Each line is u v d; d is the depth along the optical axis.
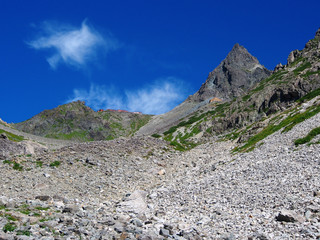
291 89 113.62
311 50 184.75
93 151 54.28
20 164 43.59
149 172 49.44
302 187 25.09
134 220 22.41
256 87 168.75
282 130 54.44
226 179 35.22
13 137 157.00
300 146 39.19
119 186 41.34
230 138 90.25
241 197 27.64
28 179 37.72
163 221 23.77
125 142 63.19
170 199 33.03
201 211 26.39
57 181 39.03
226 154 60.81
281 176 29.78
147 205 30.56
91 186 39.59
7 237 15.45
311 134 40.72
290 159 34.53
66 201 29.72
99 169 47.19
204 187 34.66
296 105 83.88
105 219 21.80
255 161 40.53
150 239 18.16
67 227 18.88
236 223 21.62
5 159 46.09
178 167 54.66
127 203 28.92
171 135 160.62
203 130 149.00
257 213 22.91
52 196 31.70
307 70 127.19
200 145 94.06
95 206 29.38
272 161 36.44
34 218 19.58
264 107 122.31
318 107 57.28
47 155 50.28
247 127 95.81
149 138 70.50
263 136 60.47
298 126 50.25
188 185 38.09
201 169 48.31
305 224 18.59
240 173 36.06
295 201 22.77
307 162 31.38
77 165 47.09
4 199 23.42
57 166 45.50
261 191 27.41
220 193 30.73
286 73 168.88
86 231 18.39
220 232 20.14
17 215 19.73
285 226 19.05
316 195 22.72
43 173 40.94
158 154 59.94
